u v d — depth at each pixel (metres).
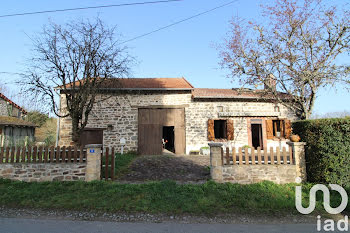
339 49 8.91
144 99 12.27
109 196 5.17
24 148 6.24
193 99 12.48
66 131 11.45
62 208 4.64
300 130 6.78
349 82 8.69
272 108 12.93
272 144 12.59
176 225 3.89
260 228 3.79
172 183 5.91
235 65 10.71
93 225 3.81
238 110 12.64
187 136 12.19
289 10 9.48
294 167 6.29
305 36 9.38
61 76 8.33
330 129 5.72
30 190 5.46
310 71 9.09
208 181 6.03
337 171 5.53
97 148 6.32
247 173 6.18
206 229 3.72
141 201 4.92
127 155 10.80
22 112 18.89
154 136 12.09
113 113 12.00
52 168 6.17
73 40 8.42
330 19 8.98
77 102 8.33
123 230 3.61
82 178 6.15
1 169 6.12
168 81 14.02
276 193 5.39
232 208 4.73
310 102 9.36
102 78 8.95
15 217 4.14
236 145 12.38
